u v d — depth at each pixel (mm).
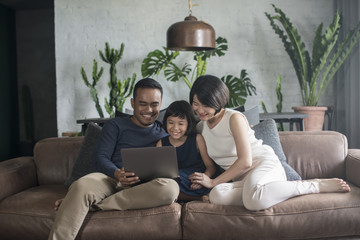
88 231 1741
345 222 1767
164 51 5199
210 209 1784
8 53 6543
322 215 1762
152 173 1863
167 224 1757
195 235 1764
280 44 5133
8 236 1843
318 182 1938
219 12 5145
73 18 5223
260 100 5184
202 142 2131
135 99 2148
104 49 5230
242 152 1957
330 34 4375
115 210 1809
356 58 4180
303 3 5082
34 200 1907
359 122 4141
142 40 5199
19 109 6844
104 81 5262
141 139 2158
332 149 2295
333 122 4820
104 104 5277
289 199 1845
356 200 1806
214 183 1955
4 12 6465
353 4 4293
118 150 2148
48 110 6902
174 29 2402
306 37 5102
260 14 5125
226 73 5191
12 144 6559
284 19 4566
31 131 6859
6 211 1850
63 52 5246
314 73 4574
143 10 5188
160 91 2166
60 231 1680
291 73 5141
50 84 6887
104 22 5207
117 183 2006
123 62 5230
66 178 2346
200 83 2004
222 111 2096
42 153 2395
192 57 5180
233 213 1768
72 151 2389
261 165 1990
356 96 4176
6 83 6430
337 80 4707
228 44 5164
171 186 1806
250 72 5176
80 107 5281
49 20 6820
